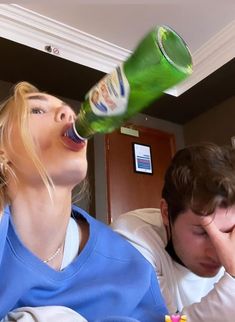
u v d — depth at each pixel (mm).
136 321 447
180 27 2285
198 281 910
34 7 2047
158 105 3029
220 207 734
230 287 673
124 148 3004
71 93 2715
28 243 527
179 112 3203
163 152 3246
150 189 3033
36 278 501
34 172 492
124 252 662
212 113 3143
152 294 628
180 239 822
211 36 2387
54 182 500
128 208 2826
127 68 315
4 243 505
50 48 2209
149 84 310
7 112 534
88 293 539
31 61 2283
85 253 601
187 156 836
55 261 564
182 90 2822
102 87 359
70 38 2260
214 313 650
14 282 480
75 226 643
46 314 430
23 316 425
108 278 586
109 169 2838
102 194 2723
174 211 823
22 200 514
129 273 616
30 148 490
